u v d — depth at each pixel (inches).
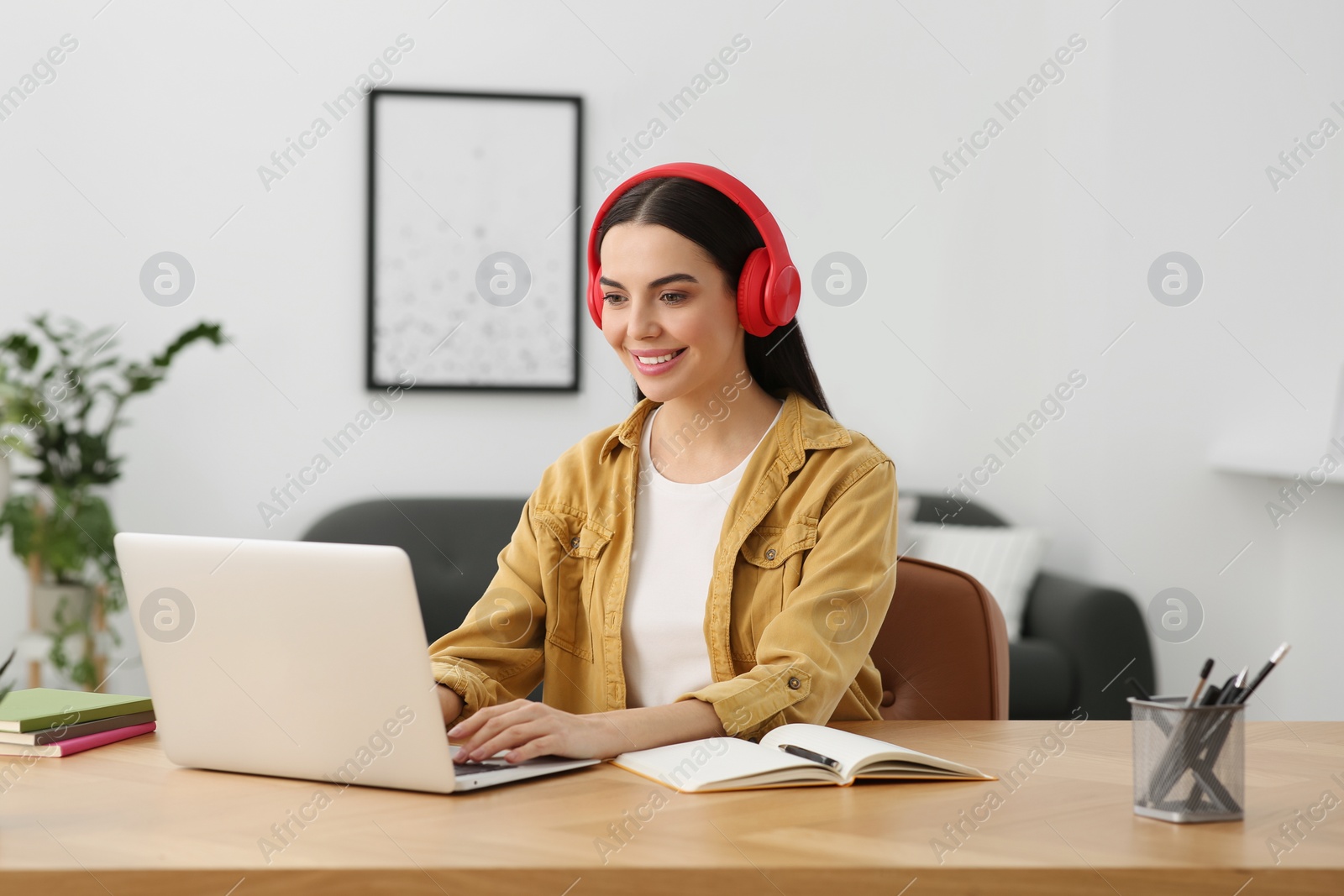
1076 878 28.4
